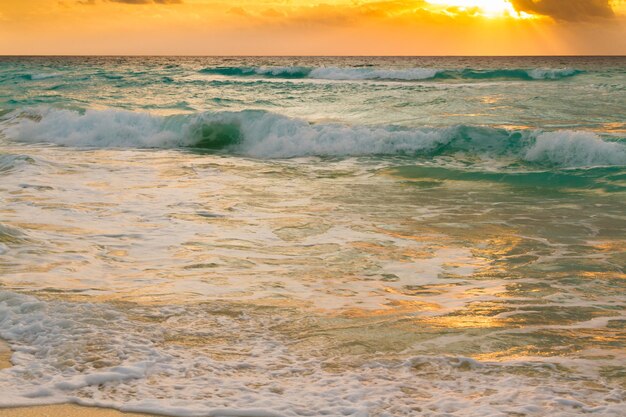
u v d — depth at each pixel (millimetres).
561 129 17094
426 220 8938
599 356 4516
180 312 5324
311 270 6660
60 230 8008
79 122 18219
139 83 33219
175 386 3939
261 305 5559
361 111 21656
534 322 5219
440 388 3963
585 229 8492
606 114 19938
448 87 28734
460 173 12602
